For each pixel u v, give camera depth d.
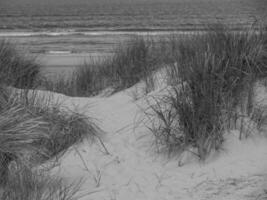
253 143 4.16
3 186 3.75
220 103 4.44
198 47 5.74
